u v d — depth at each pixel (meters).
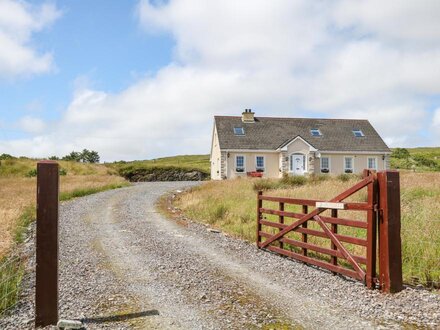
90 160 70.38
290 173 37.69
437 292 6.25
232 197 18.41
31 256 9.28
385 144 40.59
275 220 12.61
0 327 5.21
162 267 8.32
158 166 53.81
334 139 40.25
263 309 5.79
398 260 6.34
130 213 16.89
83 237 11.73
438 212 9.88
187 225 14.04
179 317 5.51
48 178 5.40
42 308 5.26
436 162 54.00
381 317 5.35
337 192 16.67
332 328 5.05
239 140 38.28
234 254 9.57
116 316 5.56
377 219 6.57
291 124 41.62
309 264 8.47
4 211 14.97
